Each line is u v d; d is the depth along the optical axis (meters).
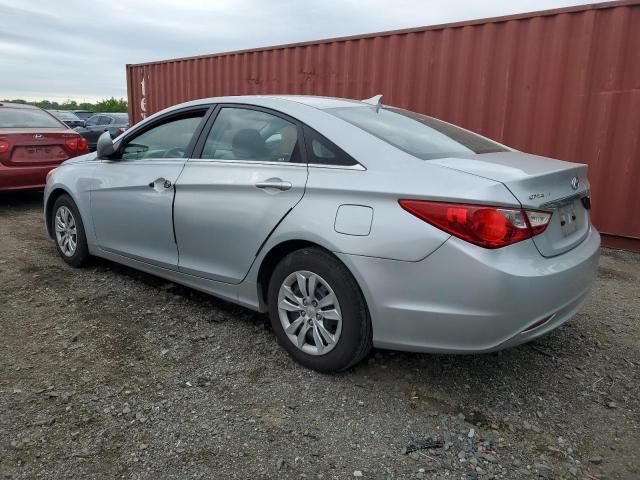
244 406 2.71
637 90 5.49
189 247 3.59
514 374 3.10
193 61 9.88
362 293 2.76
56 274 4.58
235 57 9.04
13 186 7.19
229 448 2.39
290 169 3.06
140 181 3.89
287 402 2.75
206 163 3.52
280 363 3.12
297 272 2.99
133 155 4.17
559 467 2.34
